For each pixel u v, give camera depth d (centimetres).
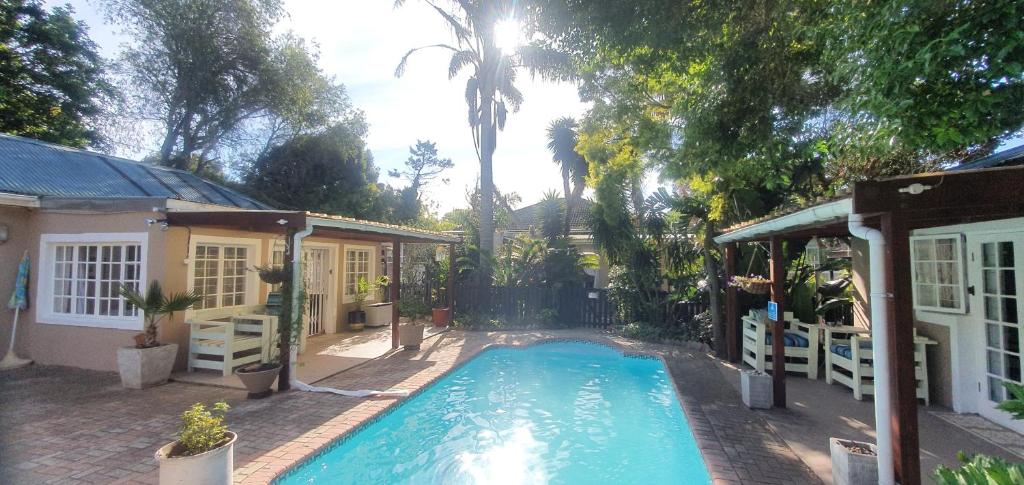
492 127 1611
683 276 1261
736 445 528
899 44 342
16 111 1608
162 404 642
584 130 1227
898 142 421
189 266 816
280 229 814
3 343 834
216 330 805
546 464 542
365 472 520
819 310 968
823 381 811
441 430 647
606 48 579
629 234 1266
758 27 529
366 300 1399
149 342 745
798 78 557
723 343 1037
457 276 1559
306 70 2352
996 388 576
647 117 945
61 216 839
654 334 1206
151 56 2075
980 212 355
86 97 1808
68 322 834
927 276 684
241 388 721
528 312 1453
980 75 339
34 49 1673
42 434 534
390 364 918
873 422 602
